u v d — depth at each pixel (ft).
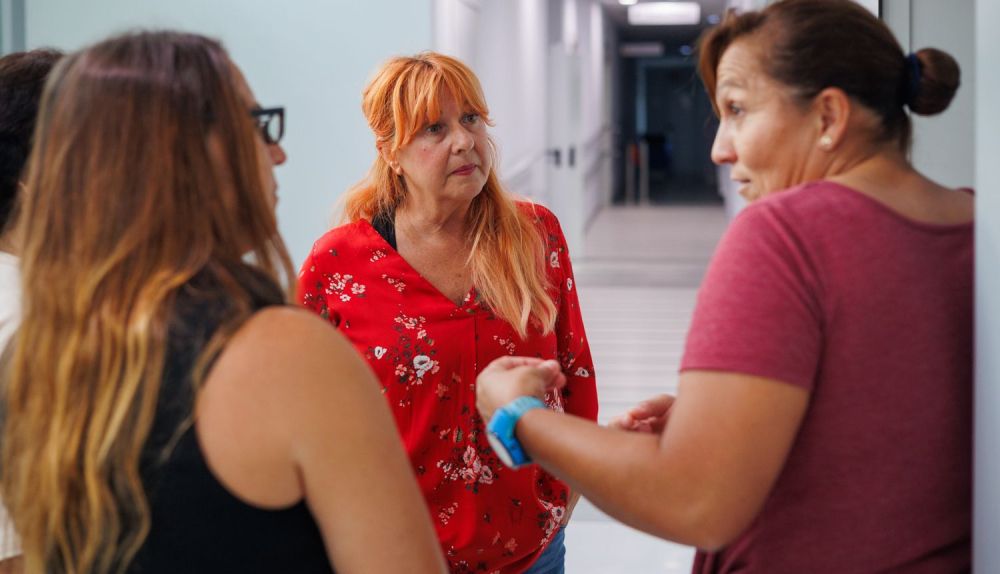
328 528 3.18
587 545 12.59
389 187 6.33
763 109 3.56
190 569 3.07
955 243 3.50
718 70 3.72
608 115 65.51
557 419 3.54
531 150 34.32
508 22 28.99
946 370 3.43
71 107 3.14
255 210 3.30
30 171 3.24
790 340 3.19
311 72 15.35
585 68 49.60
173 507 3.04
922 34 7.60
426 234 6.24
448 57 6.12
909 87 3.58
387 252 6.19
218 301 3.09
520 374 3.76
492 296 6.06
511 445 3.66
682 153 103.04
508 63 28.96
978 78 3.41
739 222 3.40
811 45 3.47
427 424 6.03
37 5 15.30
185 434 3.02
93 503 3.02
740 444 3.13
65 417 3.05
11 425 3.18
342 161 15.39
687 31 78.84
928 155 7.43
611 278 33.50
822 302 3.28
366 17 15.26
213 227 3.19
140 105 3.11
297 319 3.14
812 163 3.56
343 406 3.11
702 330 3.25
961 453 3.47
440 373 6.05
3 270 4.12
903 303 3.35
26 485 3.12
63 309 3.08
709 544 3.21
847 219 3.35
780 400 3.16
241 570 3.11
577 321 6.62
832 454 3.36
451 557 6.03
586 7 52.42
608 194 62.80
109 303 3.04
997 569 3.24
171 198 3.09
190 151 3.13
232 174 3.26
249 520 3.09
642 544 12.61
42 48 4.63
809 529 3.43
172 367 3.03
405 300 6.10
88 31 15.30
